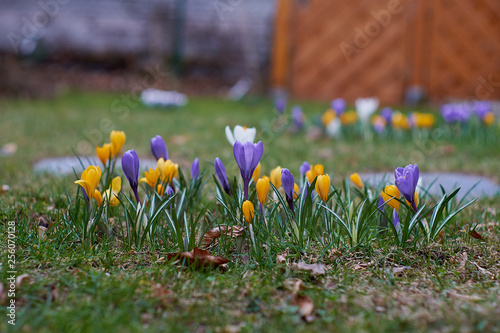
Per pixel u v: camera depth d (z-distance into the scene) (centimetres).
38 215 262
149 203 235
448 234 243
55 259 202
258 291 179
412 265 208
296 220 213
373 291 183
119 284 179
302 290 182
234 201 221
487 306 169
